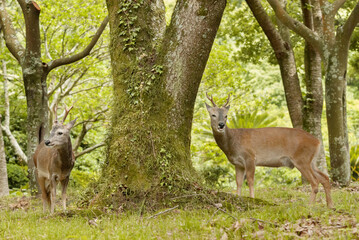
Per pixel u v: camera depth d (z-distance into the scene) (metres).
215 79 18.38
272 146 10.16
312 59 15.53
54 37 19.22
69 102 20.41
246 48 19.98
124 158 9.33
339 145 14.20
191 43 9.62
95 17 17.91
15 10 20.31
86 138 24.61
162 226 7.16
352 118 32.84
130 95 9.66
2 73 19.81
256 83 37.69
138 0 9.94
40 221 8.23
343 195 10.37
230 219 7.44
